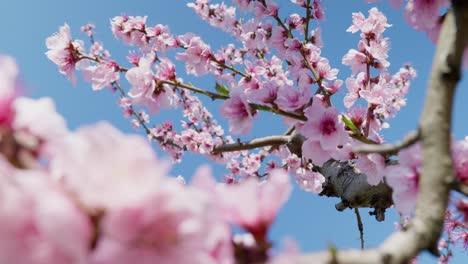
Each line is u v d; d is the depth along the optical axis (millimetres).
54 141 152
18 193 129
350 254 169
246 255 183
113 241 128
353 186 740
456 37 254
